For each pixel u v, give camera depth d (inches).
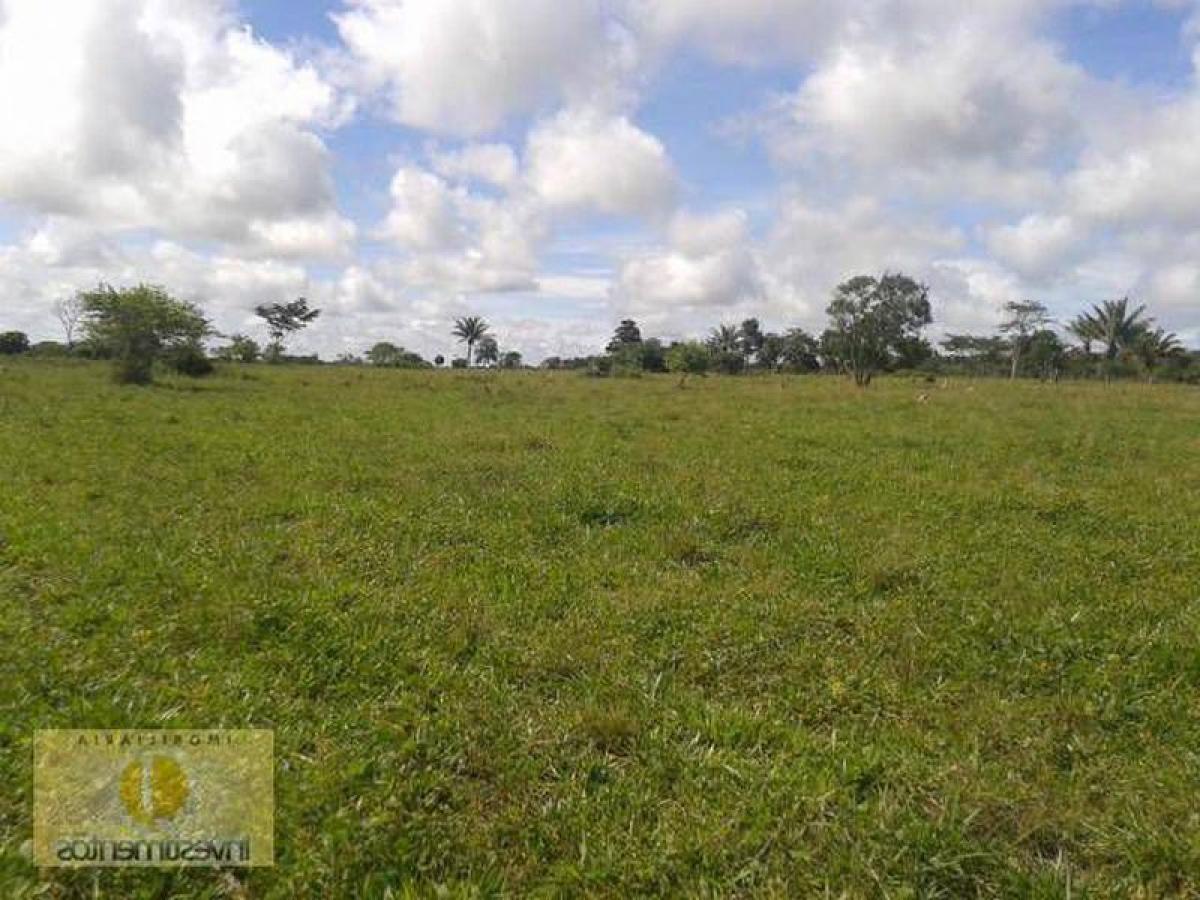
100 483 391.2
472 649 213.3
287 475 431.8
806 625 233.9
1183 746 170.4
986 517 368.5
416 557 290.5
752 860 132.3
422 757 160.1
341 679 192.9
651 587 264.7
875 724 180.7
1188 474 494.0
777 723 176.9
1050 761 165.9
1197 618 235.9
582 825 140.3
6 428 567.2
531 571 277.6
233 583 248.7
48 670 181.9
